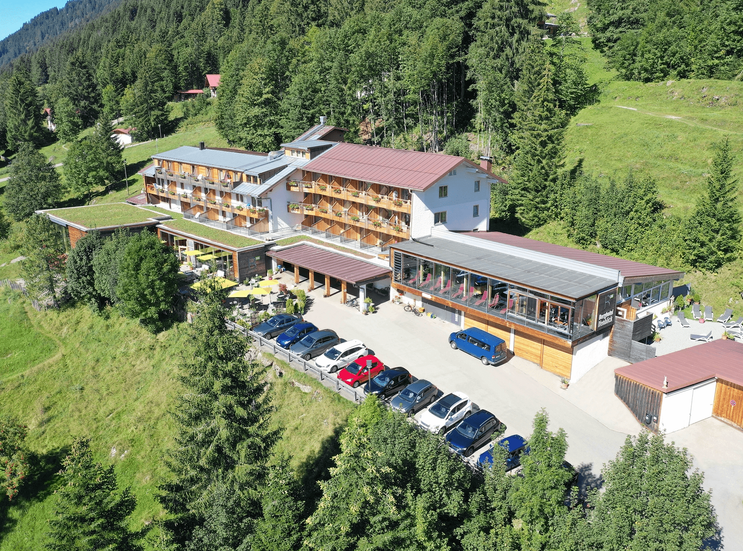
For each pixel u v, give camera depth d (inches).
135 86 5664.4
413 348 1813.5
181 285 2385.6
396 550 964.0
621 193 2390.5
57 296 2581.2
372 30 3831.2
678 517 849.5
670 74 3644.2
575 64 3627.0
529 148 2682.1
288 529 1029.2
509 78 3275.1
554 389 1585.9
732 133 2780.5
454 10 3772.1
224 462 1269.7
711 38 3432.6
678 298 1979.6
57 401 2046.0
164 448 1739.7
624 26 4271.7
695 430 1389.0
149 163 4862.2
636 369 1460.4
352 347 1717.5
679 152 2783.0
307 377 1638.8
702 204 2113.7
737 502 1158.3
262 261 2481.5
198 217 2994.6
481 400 1537.9
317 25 5925.2
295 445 1510.8
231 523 1100.5
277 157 2851.9
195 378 1286.9
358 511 962.1
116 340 2258.9
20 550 1608.0
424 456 1051.9
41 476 1779.0
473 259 1861.5
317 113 3705.7
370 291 2272.4
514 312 1678.2
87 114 6879.9
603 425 1428.4
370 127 3956.7
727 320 1862.7
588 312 1567.4
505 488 1034.7
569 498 1173.1
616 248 2325.3
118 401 1977.1
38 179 4249.5
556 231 2623.0
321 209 2578.7
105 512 1184.8
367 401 1294.3
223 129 4726.9
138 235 2263.8
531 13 3336.6
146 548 1430.9
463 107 3762.3
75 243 2760.8
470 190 2326.5
